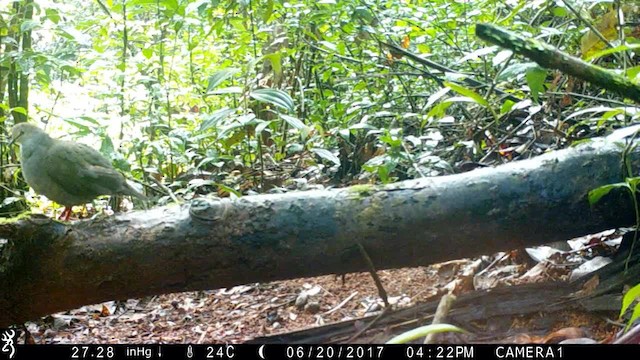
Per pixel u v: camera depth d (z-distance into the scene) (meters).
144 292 2.85
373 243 2.76
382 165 3.72
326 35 5.54
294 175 5.32
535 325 2.62
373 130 4.17
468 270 3.45
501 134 4.84
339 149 5.45
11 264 2.77
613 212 2.78
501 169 2.82
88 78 6.25
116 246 2.75
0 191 4.89
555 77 4.25
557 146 4.12
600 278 2.80
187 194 4.70
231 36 6.16
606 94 4.46
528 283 2.94
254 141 5.16
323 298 3.67
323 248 2.75
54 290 2.81
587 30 3.79
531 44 2.11
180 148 5.07
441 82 4.92
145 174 5.06
